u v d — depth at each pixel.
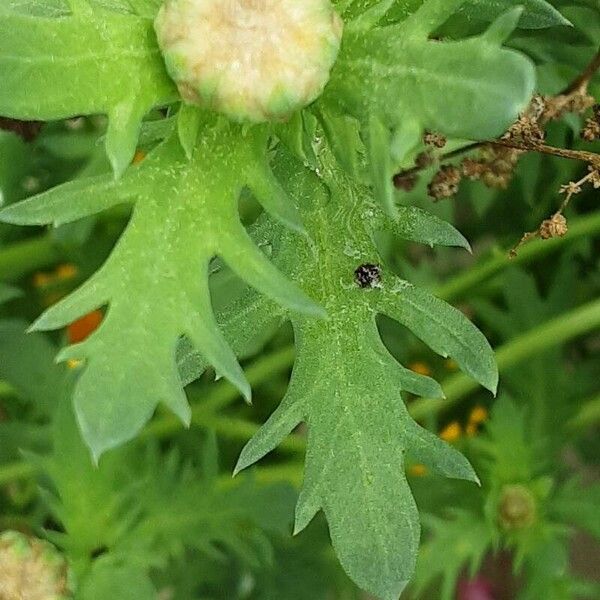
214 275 0.13
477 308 0.18
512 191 0.17
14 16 0.08
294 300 0.09
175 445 0.16
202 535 0.15
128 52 0.09
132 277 0.09
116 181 0.09
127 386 0.08
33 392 0.16
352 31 0.09
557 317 0.17
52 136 0.16
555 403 0.17
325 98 0.09
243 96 0.09
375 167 0.08
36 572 0.13
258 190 0.09
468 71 0.08
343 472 0.10
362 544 0.10
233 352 0.09
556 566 0.15
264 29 0.09
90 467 0.14
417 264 0.20
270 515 0.15
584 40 0.13
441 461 0.10
